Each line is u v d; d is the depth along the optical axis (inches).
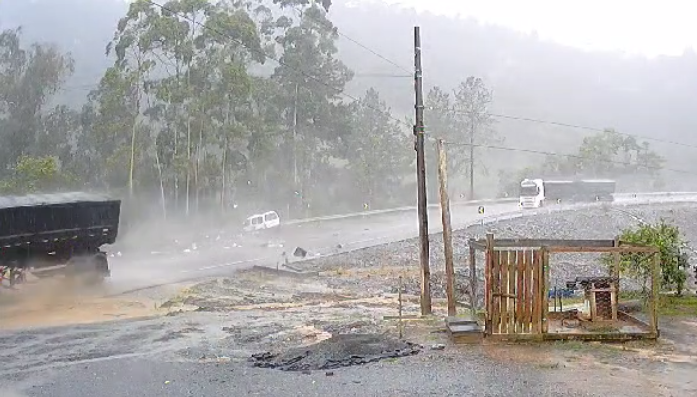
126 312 856.9
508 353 529.0
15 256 967.0
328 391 445.4
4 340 661.9
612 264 745.0
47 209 1002.7
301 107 2513.5
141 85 2036.2
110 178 2073.1
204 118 2060.8
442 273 1188.5
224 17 1987.0
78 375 512.4
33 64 2255.2
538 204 2593.5
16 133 2204.7
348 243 1699.1
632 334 562.6
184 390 459.2
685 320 646.5
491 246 565.6
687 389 436.8
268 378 481.1
